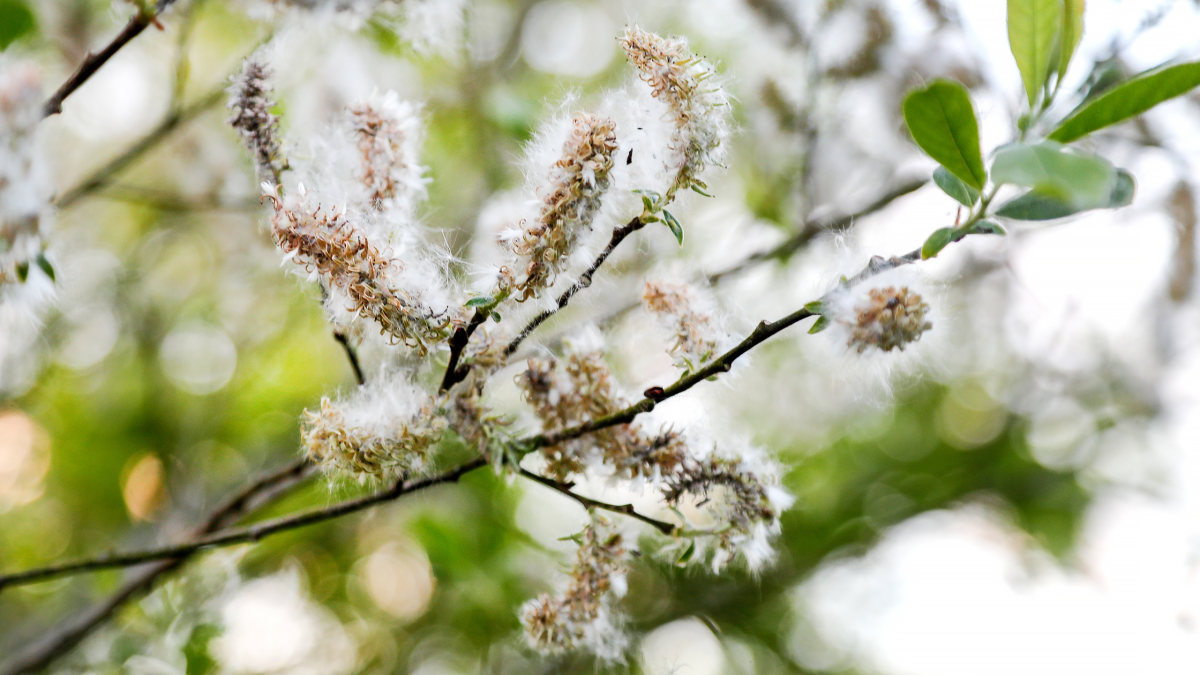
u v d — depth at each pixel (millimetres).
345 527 1943
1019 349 2223
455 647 1951
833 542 2457
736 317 1019
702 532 934
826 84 1294
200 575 1270
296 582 1823
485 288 907
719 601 2070
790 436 2137
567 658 1397
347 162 941
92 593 1602
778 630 2502
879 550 2631
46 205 908
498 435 921
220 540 971
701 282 997
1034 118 901
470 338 924
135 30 931
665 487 933
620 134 908
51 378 2111
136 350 2230
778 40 1315
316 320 1542
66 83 926
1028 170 865
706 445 936
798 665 2592
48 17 1332
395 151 933
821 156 1360
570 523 1462
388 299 898
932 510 2736
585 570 937
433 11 1027
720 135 910
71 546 2471
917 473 2822
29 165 903
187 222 1815
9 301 912
